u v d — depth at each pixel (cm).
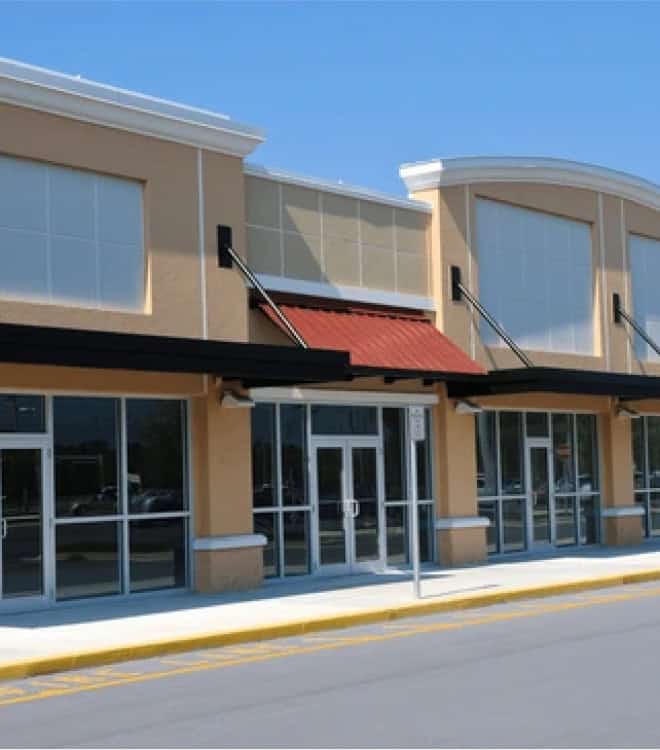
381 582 1994
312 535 2045
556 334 2586
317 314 2031
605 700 980
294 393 1994
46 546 1664
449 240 2317
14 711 1038
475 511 2327
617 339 2752
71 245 1688
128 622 1527
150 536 1805
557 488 2619
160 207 1800
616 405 2733
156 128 1791
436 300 2284
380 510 2177
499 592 1817
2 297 1598
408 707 973
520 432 2523
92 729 941
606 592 1936
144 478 1803
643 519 2884
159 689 1124
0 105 1602
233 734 894
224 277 1881
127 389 1738
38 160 1652
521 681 1081
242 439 1897
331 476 2095
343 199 2134
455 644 1361
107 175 1742
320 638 1466
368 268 2167
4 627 1494
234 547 1859
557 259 2612
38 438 1667
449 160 2302
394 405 2212
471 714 934
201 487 1853
